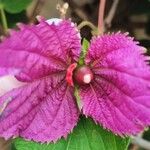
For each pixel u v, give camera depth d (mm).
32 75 65
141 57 65
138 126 66
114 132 69
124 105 67
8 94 65
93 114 70
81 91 70
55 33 65
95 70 70
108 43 69
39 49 64
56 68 68
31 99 67
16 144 71
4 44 56
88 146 73
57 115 70
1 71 56
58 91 69
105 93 69
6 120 66
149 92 64
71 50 69
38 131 69
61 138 73
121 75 67
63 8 80
